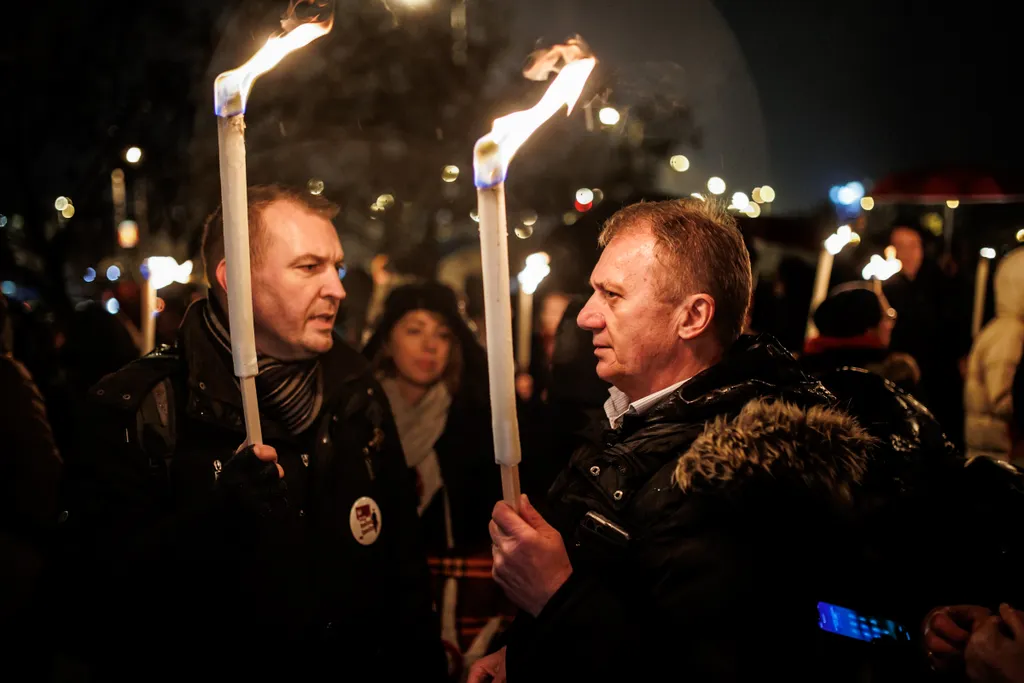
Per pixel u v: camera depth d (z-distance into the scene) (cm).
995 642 159
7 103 680
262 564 206
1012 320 375
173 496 203
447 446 327
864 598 168
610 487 167
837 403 175
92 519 197
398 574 234
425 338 330
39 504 266
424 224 725
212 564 200
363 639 219
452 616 315
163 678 202
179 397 210
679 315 173
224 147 171
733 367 169
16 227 726
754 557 151
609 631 153
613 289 175
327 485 221
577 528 173
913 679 172
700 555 151
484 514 324
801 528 155
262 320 214
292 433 219
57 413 430
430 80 634
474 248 729
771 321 360
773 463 152
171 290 621
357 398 232
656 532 156
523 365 480
